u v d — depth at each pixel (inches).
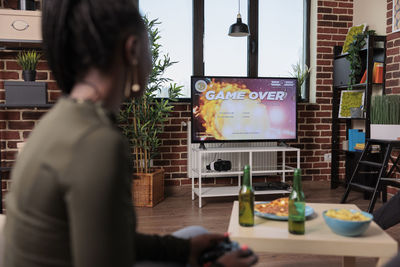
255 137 153.6
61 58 22.5
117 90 23.7
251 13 170.1
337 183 173.2
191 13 166.1
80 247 17.8
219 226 114.6
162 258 35.2
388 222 91.4
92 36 21.5
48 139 19.6
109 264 18.1
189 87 167.6
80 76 22.8
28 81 127.0
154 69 137.5
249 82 151.6
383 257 52.7
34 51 137.9
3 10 118.7
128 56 23.1
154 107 158.1
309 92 179.2
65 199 18.7
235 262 28.6
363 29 161.2
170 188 161.3
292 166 172.7
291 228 56.6
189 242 35.9
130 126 142.7
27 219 19.7
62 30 22.0
